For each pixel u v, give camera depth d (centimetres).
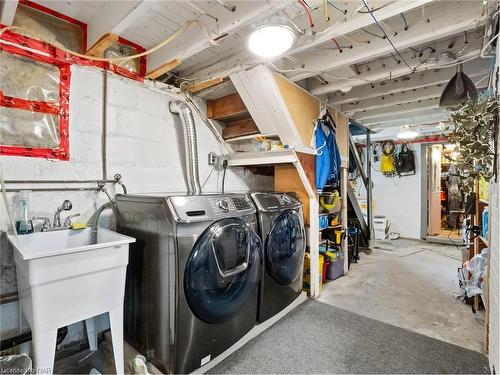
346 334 206
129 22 163
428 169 591
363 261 415
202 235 160
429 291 294
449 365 171
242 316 188
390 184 630
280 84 248
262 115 270
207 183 295
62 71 186
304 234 267
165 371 156
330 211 346
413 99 329
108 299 149
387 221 614
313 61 236
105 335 196
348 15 165
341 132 373
